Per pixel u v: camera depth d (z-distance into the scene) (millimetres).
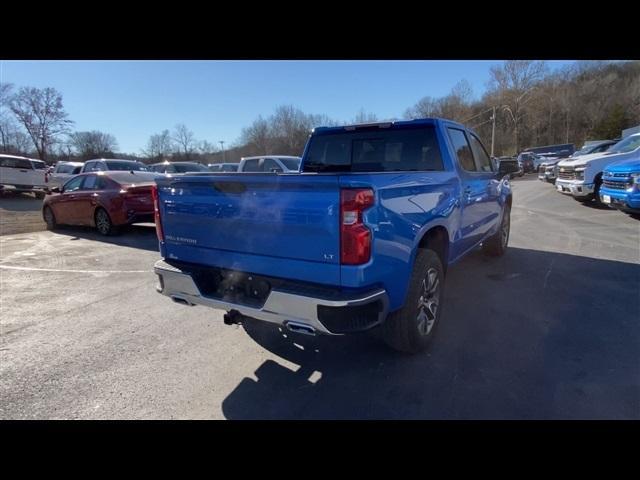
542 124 64938
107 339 3609
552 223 8828
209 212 2830
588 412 2381
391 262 2551
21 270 6066
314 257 2393
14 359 3254
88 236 9000
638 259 5703
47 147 62844
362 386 2746
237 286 2795
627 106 54844
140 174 9406
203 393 2723
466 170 4223
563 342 3270
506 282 4855
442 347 3250
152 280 5496
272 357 3207
